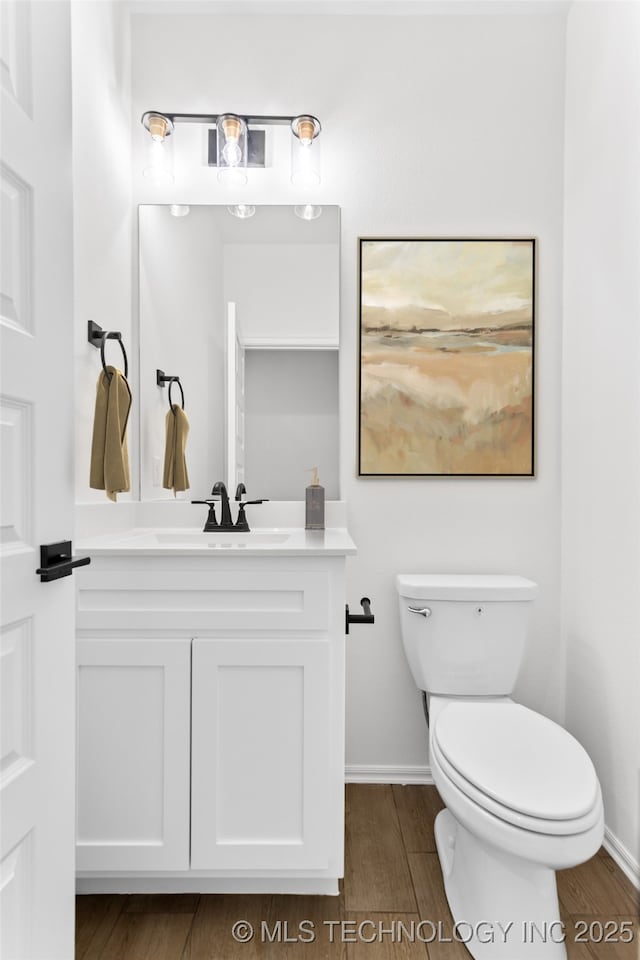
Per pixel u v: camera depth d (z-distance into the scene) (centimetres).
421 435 192
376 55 191
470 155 191
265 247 192
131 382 190
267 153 191
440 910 135
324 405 192
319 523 180
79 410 149
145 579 135
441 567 192
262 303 192
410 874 147
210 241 192
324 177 192
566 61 189
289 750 133
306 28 190
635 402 150
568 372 188
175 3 186
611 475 161
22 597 78
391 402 192
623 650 154
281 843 133
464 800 115
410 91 191
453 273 191
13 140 75
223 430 192
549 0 185
